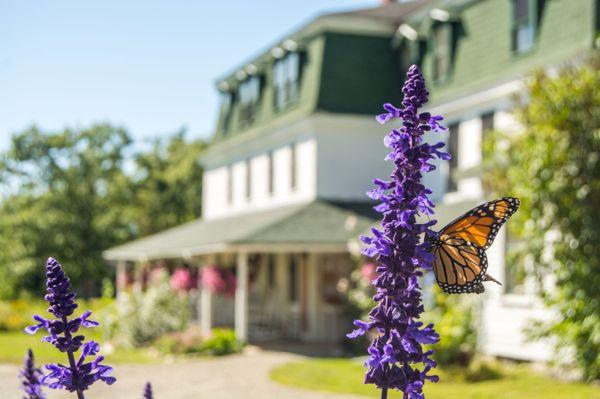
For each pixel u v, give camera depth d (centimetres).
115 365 1900
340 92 2598
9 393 1387
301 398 1372
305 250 2216
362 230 2303
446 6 2256
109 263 4794
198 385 1570
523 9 1973
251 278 2794
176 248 2661
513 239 1752
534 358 1645
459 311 1563
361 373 1656
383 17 2741
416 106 351
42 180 4853
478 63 2130
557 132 1345
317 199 2545
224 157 3394
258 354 2106
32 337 2605
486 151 1501
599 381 1345
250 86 3164
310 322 2455
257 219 2683
